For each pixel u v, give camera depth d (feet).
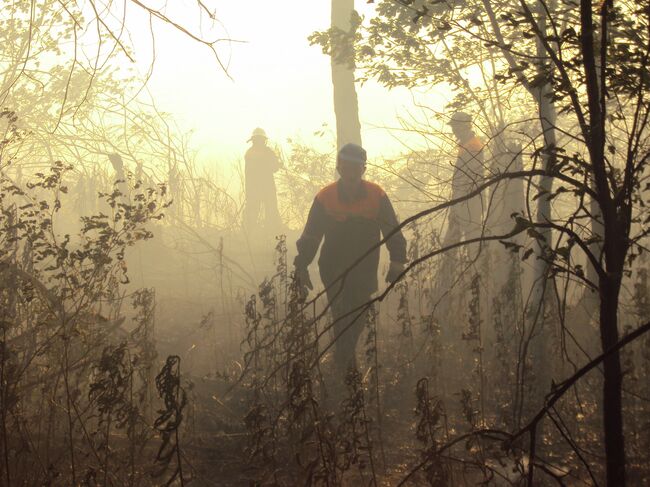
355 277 24.20
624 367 20.40
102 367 15.74
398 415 21.68
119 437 19.17
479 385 22.99
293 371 14.47
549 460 19.26
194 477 17.02
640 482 18.08
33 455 17.01
